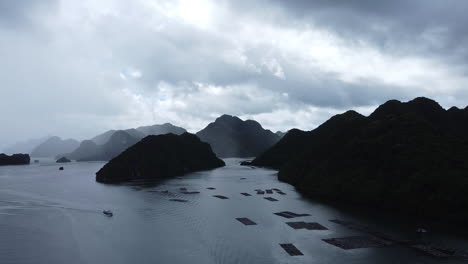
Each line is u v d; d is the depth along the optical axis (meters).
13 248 70.88
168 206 114.25
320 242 73.75
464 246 70.56
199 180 198.00
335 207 111.12
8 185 175.00
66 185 175.12
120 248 71.06
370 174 120.75
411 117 137.25
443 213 91.75
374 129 141.25
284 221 92.25
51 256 66.69
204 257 65.81
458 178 97.12
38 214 102.19
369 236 77.56
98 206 114.69
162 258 65.38
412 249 68.88
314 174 150.00
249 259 64.56
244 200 125.50
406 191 104.00
